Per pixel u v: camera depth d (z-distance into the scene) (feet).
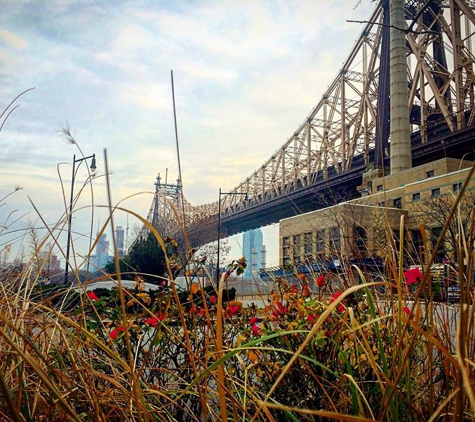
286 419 5.89
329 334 6.11
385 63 164.04
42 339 5.42
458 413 2.66
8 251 6.58
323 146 204.85
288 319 7.77
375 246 6.88
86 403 4.27
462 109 162.61
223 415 3.25
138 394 3.89
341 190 172.96
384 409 3.58
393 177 136.05
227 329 7.95
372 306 4.21
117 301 8.11
